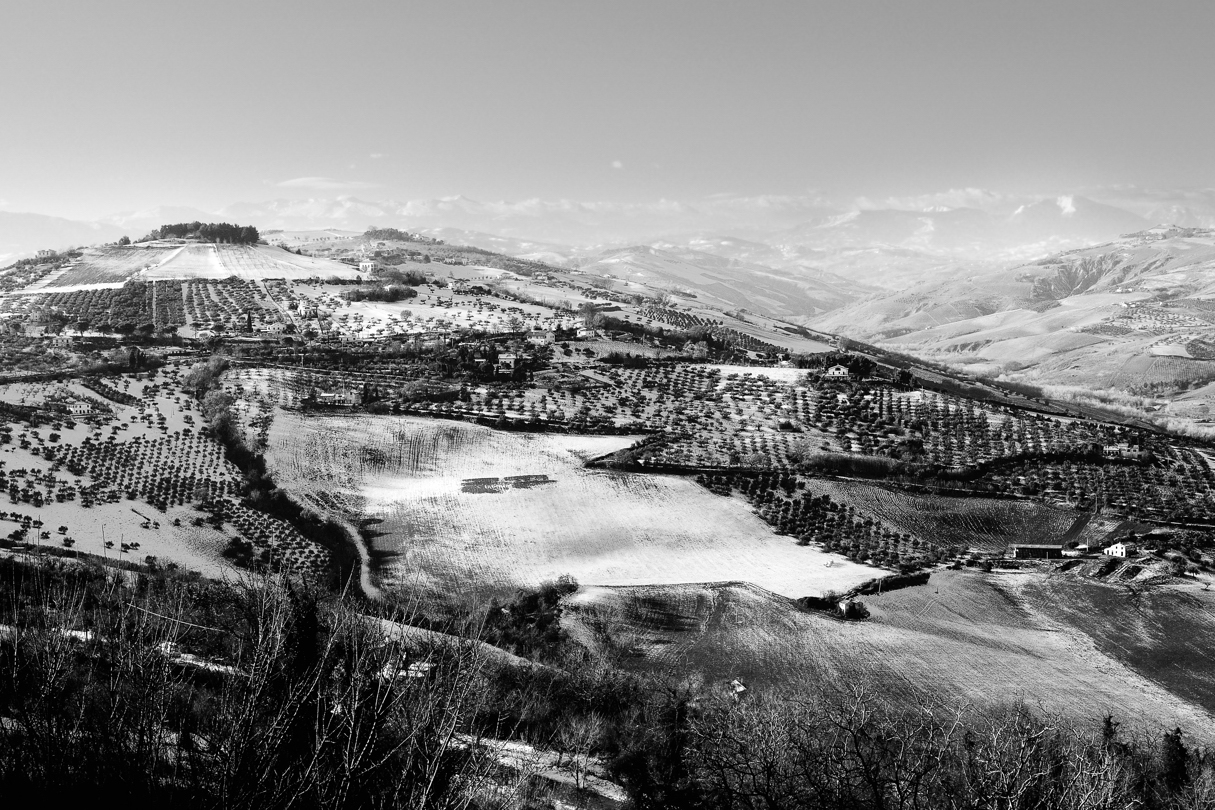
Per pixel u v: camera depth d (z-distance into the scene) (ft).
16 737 114.11
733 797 182.09
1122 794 176.45
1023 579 461.78
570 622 380.58
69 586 267.59
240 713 115.65
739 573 451.12
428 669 143.54
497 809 144.25
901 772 174.70
